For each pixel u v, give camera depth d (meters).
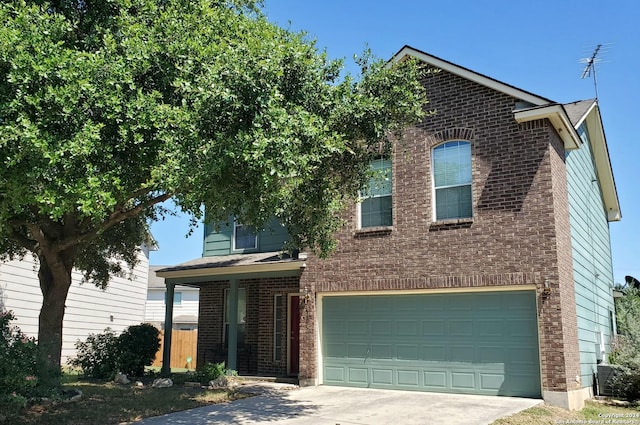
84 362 16.58
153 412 10.81
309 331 15.31
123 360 16.45
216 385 14.71
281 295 18.23
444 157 14.37
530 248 12.81
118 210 11.34
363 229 15.03
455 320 13.67
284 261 16.03
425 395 13.13
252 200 9.55
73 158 8.25
